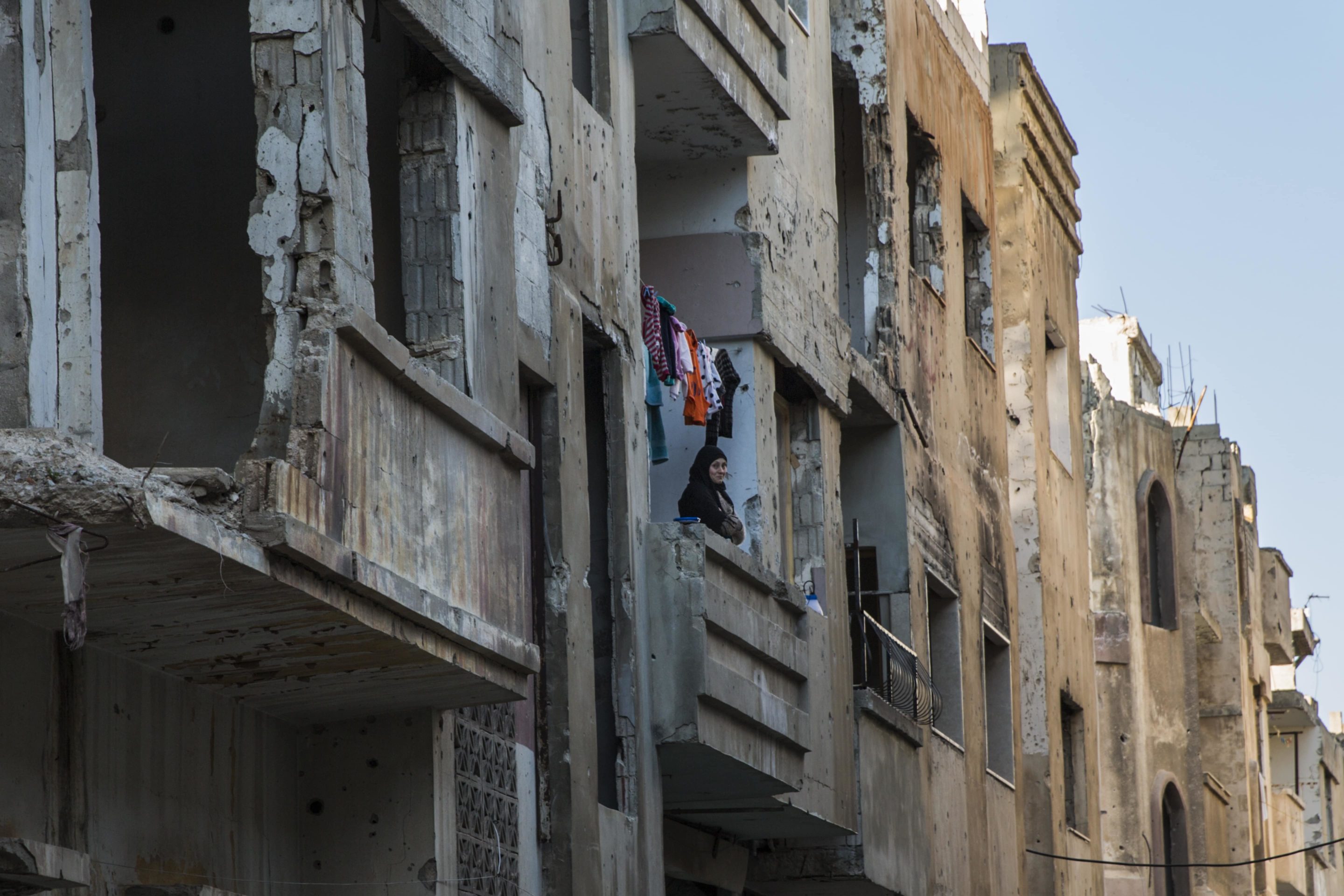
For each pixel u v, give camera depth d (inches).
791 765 663.8
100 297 388.8
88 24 382.9
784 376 764.0
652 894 592.4
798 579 759.7
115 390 492.1
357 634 410.9
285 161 411.5
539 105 557.9
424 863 475.8
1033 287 1185.4
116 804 411.2
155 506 338.0
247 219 496.7
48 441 333.7
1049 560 1169.4
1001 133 1181.7
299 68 414.3
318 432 390.9
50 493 331.0
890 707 792.3
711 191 716.7
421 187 485.7
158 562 357.1
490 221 504.4
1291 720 1974.7
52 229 367.6
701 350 669.3
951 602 949.8
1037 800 1105.4
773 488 719.7
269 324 403.9
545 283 551.8
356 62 430.6
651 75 664.4
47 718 390.9
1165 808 1418.6
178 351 493.0
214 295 495.2
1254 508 1768.0
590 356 611.5
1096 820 1221.1
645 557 608.1
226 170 499.5
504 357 505.0
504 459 480.1
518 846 526.0
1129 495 1405.0
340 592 394.3
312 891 478.6
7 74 359.9
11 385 351.3
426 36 468.8
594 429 607.5
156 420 490.0
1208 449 1614.2
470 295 486.6
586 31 628.4
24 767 382.3
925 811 843.4
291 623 400.8
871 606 857.5
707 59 658.2
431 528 438.3
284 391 396.8
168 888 400.8
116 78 505.7
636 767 589.9
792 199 764.6
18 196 356.5
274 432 394.6
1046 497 1176.2
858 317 874.1
